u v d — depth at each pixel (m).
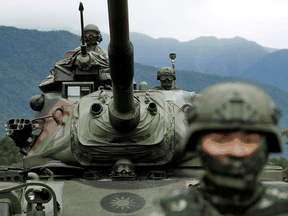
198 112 1.28
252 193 1.28
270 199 1.30
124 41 5.05
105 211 5.31
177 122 8.50
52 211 5.40
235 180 1.24
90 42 11.20
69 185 6.14
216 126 1.22
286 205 1.28
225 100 1.25
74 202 5.59
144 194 5.85
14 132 8.26
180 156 7.96
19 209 5.38
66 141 7.96
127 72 5.55
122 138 7.21
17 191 5.70
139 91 8.62
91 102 8.23
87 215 5.23
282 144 1.25
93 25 11.30
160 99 8.42
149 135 7.35
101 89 8.23
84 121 7.70
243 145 1.23
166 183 6.32
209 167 1.26
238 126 1.21
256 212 1.28
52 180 6.87
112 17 4.72
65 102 8.91
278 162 21.78
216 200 1.29
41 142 8.36
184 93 9.52
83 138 7.42
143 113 7.52
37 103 9.48
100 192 5.90
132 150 7.34
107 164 7.59
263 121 1.23
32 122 8.66
